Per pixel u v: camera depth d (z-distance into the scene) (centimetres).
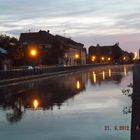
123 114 2064
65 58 12012
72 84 4803
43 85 4666
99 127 1681
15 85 4694
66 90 3856
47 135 1545
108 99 2870
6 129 1708
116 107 2380
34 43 11469
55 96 3216
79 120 1900
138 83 2930
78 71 9769
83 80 5697
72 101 2784
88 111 2223
